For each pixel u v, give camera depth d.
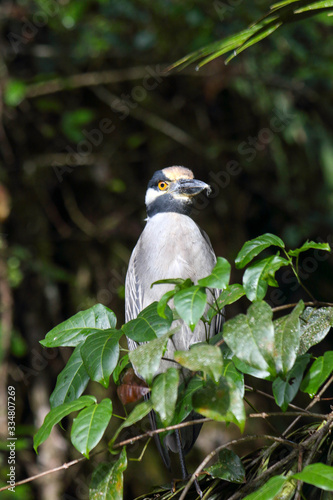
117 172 11.08
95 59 10.81
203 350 2.70
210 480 4.00
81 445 2.75
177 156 11.40
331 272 11.73
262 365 2.71
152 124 11.09
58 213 10.80
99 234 10.90
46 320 10.38
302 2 3.17
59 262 10.91
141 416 2.76
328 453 3.36
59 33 10.59
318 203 11.61
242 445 10.27
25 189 10.45
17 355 9.69
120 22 10.72
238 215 11.62
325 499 3.28
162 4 10.56
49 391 10.12
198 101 11.35
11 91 9.88
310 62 11.22
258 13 10.53
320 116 11.61
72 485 9.63
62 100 10.80
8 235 10.13
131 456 10.14
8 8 10.16
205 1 10.57
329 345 11.62
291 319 2.87
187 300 2.78
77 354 3.30
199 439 10.41
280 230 11.84
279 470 3.49
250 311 2.83
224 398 2.79
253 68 11.11
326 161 11.38
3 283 9.57
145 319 3.06
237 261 3.07
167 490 4.31
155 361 2.76
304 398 10.77
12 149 10.38
